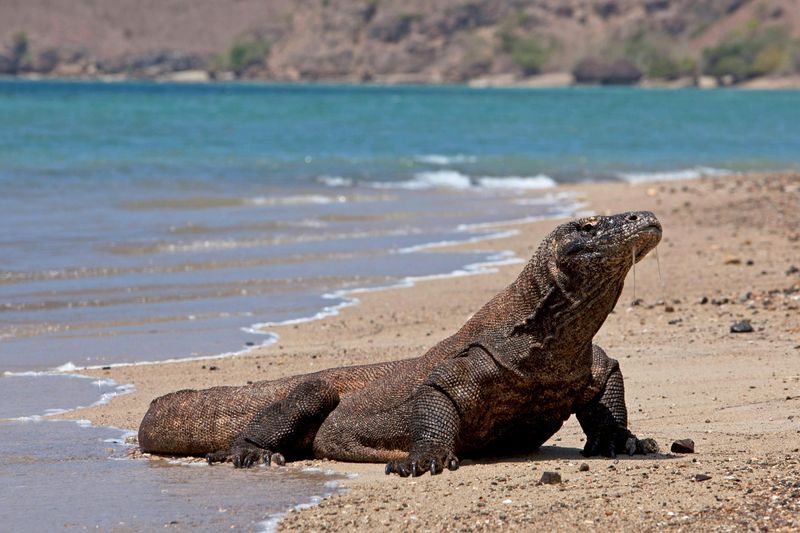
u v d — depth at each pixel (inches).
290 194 3366.1
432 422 925.2
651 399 1159.0
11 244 2300.7
